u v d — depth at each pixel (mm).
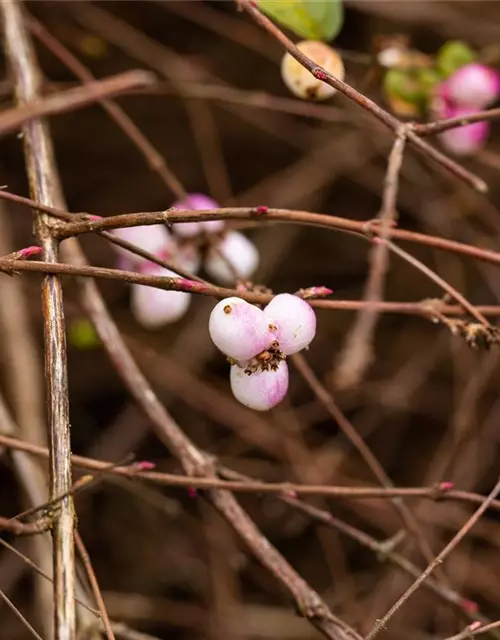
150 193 818
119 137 809
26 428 604
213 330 449
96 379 783
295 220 471
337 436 749
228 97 609
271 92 798
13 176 773
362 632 613
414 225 804
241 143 833
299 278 827
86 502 729
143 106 792
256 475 723
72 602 428
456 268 737
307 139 774
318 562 743
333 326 780
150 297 521
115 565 736
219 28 727
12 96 542
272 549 495
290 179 760
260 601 736
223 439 756
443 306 487
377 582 691
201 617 681
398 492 492
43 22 713
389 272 788
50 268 453
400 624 634
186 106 734
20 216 764
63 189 817
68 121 792
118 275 454
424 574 457
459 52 571
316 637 662
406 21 723
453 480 650
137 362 696
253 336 448
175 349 732
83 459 483
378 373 774
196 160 818
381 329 791
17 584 693
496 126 749
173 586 734
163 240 524
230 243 532
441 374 781
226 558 674
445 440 705
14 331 617
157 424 519
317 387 523
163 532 739
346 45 775
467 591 688
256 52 799
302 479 661
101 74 795
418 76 572
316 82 509
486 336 474
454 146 573
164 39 818
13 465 548
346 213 824
